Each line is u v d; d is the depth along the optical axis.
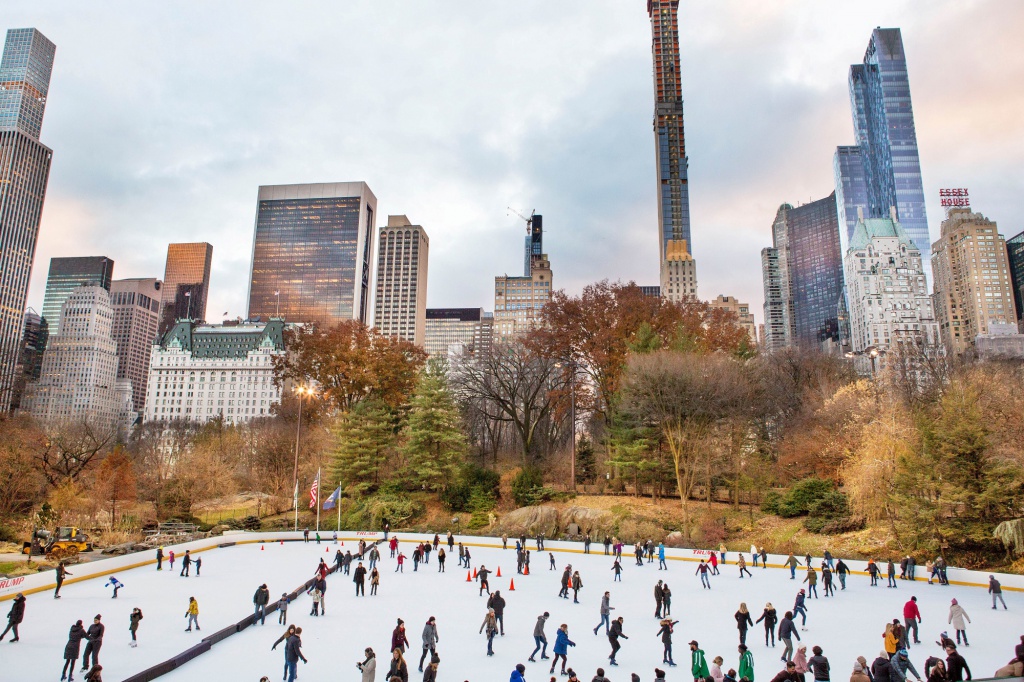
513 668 21.78
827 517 49.94
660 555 43.50
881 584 37.84
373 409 70.00
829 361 78.44
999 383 52.12
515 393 76.50
